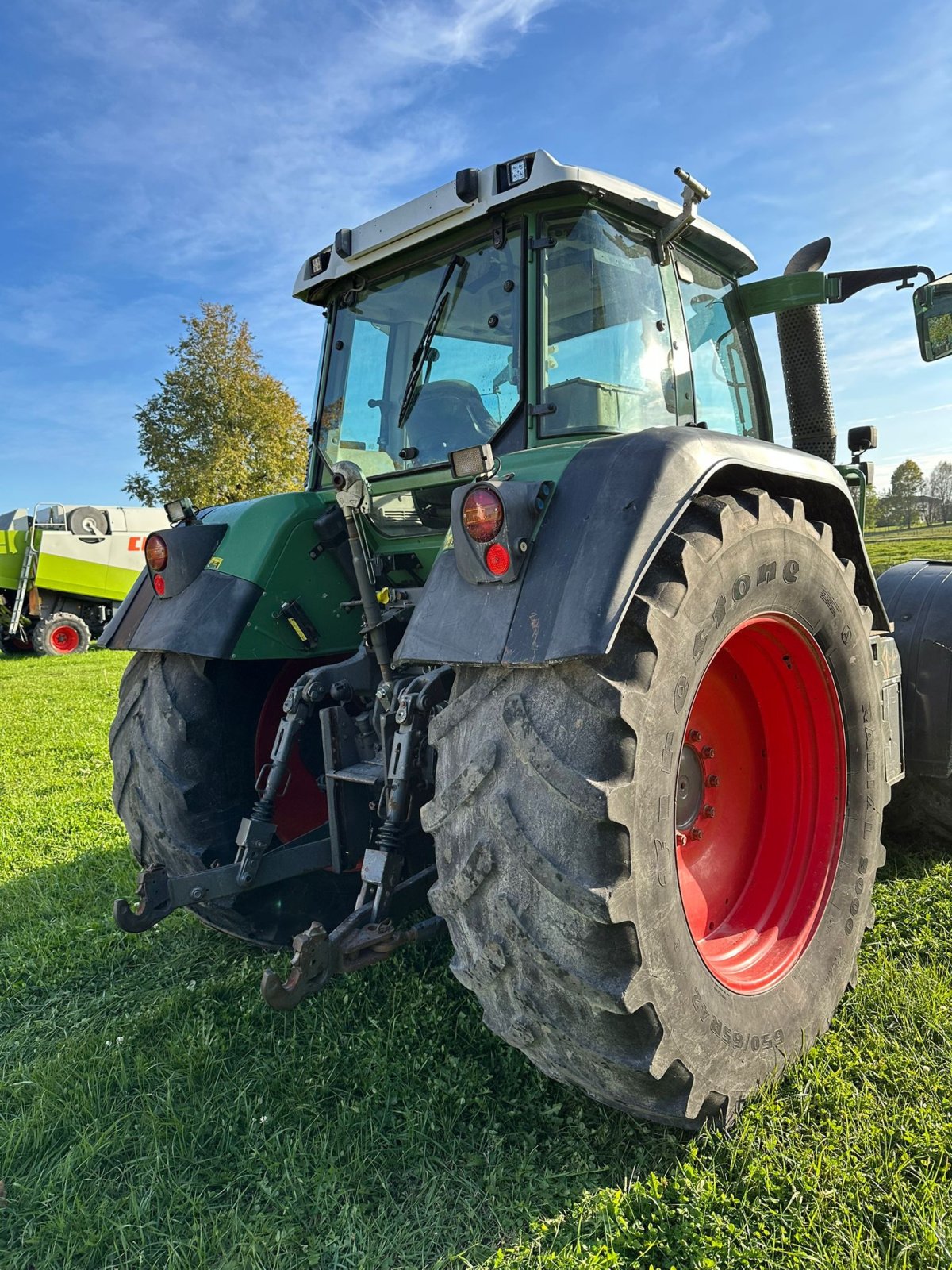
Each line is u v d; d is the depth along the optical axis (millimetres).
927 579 3367
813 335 3436
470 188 2377
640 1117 1818
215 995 2682
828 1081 2029
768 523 1978
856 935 2338
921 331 2920
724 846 2348
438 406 2658
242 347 30016
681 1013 1694
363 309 3021
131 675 2822
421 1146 1943
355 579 2871
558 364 2391
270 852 2424
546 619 1643
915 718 3197
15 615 15688
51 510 16234
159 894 2195
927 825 3398
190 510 2918
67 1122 2107
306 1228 1755
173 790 2619
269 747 2891
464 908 1740
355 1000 2582
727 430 3168
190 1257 1708
